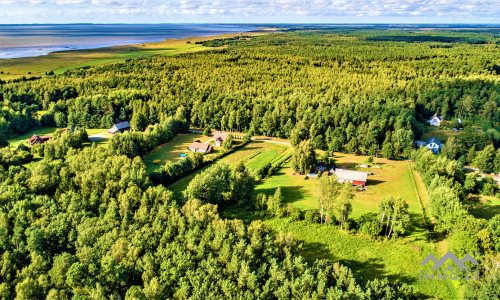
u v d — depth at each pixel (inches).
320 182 2866.6
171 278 2041.1
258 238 2265.0
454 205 2689.5
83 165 3344.0
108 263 2031.3
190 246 2202.3
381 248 2593.5
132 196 2773.1
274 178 3981.3
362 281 2219.5
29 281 1937.7
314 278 2012.8
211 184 3147.1
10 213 2513.5
